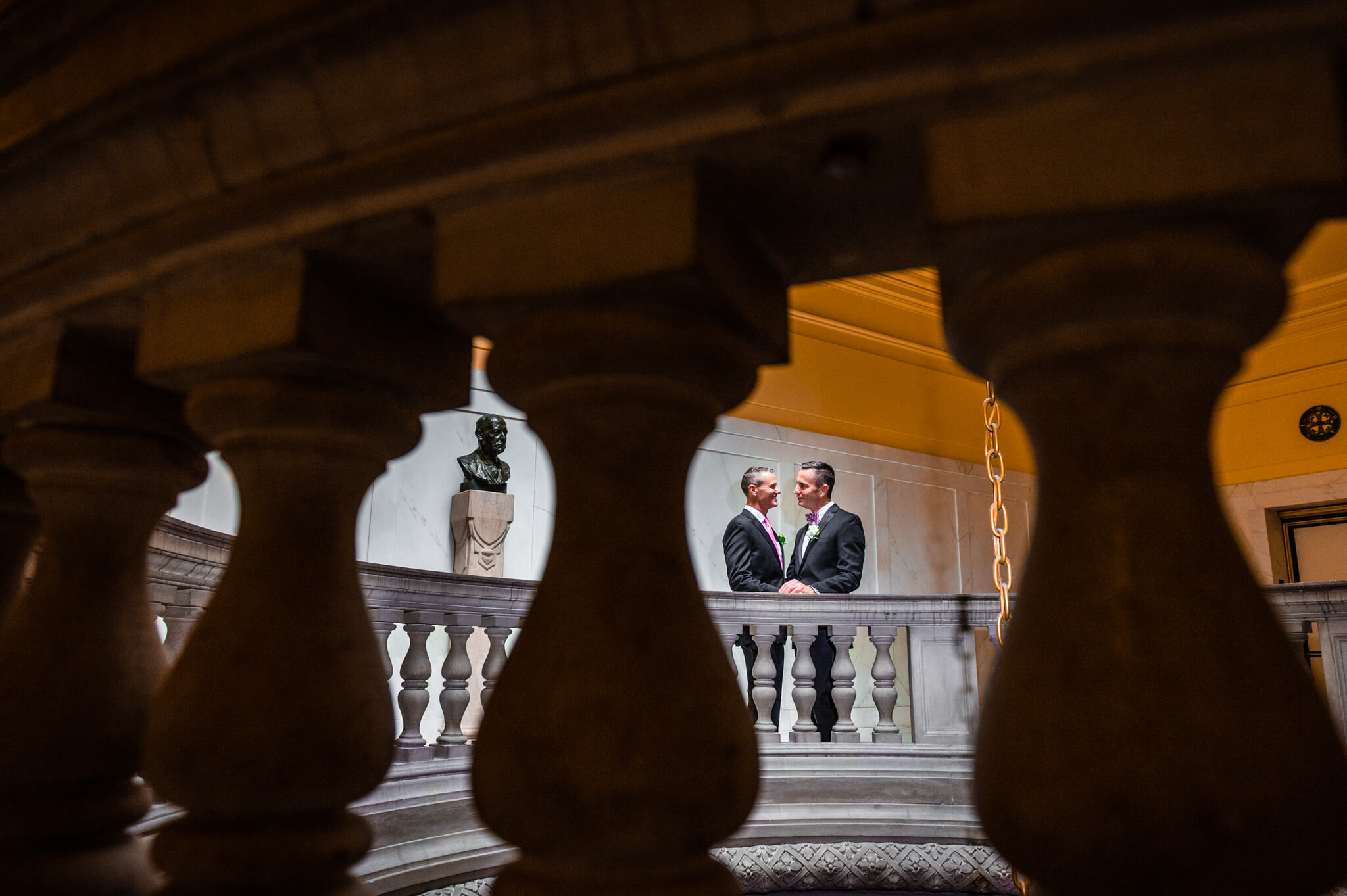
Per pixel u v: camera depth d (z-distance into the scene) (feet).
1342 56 1.66
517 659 2.25
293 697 2.53
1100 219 1.75
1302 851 1.68
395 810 11.73
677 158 2.02
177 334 2.69
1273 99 1.66
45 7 2.46
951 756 14.89
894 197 2.23
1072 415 2.02
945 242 1.92
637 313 2.20
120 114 2.42
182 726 2.48
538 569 23.02
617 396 2.28
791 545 26.45
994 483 8.60
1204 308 1.87
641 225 2.04
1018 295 1.96
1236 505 29.94
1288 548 29.53
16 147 2.63
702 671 2.24
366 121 2.19
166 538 7.99
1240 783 1.69
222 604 2.67
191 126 2.37
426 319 2.95
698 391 2.34
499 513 21.57
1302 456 28.55
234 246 2.48
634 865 2.14
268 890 2.55
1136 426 1.96
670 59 1.90
